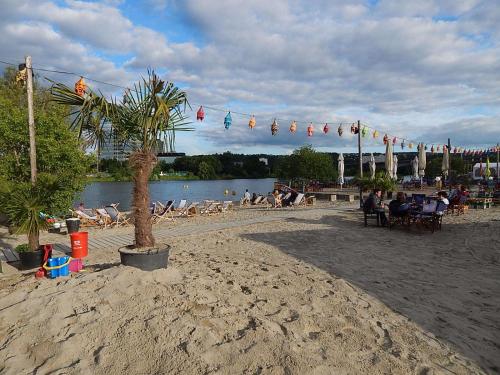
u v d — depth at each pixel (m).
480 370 3.68
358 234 11.02
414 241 9.96
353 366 3.50
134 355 3.43
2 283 5.84
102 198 35.41
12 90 18.28
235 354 3.46
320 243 9.62
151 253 5.28
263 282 5.68
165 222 14.81
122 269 5.14
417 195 15.62
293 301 4.95
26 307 4.28
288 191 24.14
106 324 3.88
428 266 7.42
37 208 7.25
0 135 12.12
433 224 11.13
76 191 12.99
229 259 7.39
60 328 3.84
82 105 5.79
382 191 17.50
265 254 8.13
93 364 3.32
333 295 5.36
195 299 4.52
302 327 4.18
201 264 6.69
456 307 5.29
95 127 5.93
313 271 6.68
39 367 3.30
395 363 3.60
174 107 6.23
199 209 18.83
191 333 3.74
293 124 13.74
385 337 4.18
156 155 6.04
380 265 7.42
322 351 3.71
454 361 3.81
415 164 37.03
